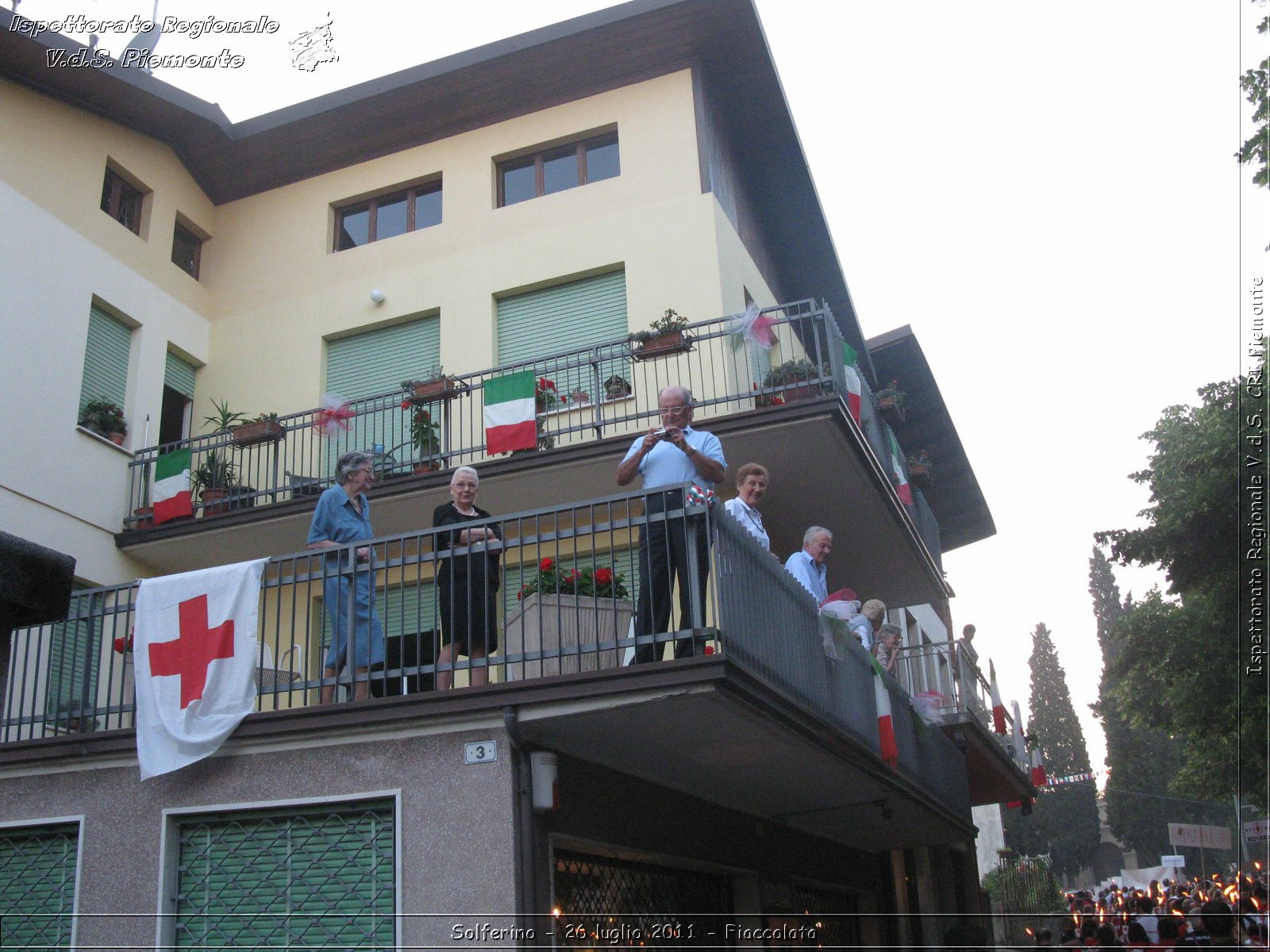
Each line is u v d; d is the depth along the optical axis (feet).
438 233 48.14
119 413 44.52
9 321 40.45
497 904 22.20
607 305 44.73
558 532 24.08
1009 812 131.75
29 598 13.64
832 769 28.91
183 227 51.57
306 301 49.42
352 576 25.67
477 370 45.29
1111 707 131.75
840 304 62.28
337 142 50.60
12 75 42.27
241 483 44.50
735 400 38.06
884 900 48.91
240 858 24.73
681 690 21.72
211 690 25.48
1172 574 52.60
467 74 47.83
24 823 26.55
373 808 24.00
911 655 48.47
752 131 51.01
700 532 23.40
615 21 45.52
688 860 29.45
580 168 47.73
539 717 22.80
